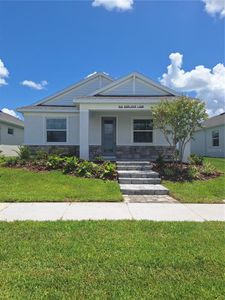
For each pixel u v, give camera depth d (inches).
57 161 504.1
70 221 244.2
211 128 1057.5
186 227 229.3
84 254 170.9
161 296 127.3
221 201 344.2
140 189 387.9
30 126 686.5
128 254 171.6
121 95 646.5
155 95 645.9
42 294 128.2
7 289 131.9
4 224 233.3
